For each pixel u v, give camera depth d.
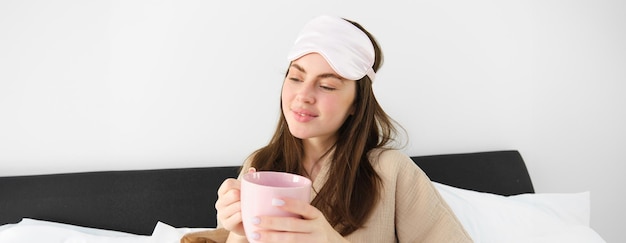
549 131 2.25
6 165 1.64
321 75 0.82
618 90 2.33
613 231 2.37
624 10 2.30
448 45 2.08
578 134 2.29
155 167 1.79
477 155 2.09
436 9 2.06
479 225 1.65
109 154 1.74
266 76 1.87
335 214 0.89
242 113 1.86
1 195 1.57
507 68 2.17
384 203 0.91
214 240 0.82
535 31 2.20
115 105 1.73
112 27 1.71
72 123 1.69
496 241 1.61
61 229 1.47
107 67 1.71
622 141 2.35
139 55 1.74
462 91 2.12
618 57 2.32
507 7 2.15
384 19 2.00
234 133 1.86
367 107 0.92
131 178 1.70
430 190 0.92
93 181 1.66
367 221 0.91
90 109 1.71
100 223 1.64
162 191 1.71
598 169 2.33
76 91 1.69
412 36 2.04
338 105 0.83
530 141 2.23
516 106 2.20
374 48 0.92
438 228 0.91
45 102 1.66
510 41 2.17
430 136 2.09
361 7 1.97
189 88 1.80
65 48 1.67
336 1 1.93
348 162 0.91
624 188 2.37
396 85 2.03
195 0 1.79
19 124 1.64
